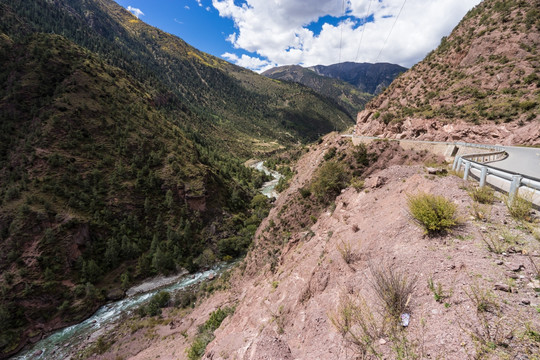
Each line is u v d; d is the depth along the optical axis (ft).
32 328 130.62
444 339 11.78
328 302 23.34
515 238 17.21
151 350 100.42
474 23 200.54
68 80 272.10
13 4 544.21
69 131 221.46
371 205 40.22
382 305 16.03
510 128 95.81
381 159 121.90
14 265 143.74
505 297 12.48
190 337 94.43
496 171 25.75
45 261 150.41
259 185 398.21
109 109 272.72
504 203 22.81
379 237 26.08
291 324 27.78
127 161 235.61
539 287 12.44
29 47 285.84
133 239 192.44
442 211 20.65
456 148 94.32
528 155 67.00
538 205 21.26
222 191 277.64
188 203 231.50
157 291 159.74
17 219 155.02
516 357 9.54
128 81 380.78
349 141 167.02
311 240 58.08
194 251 200.03
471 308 12.54
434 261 17.70
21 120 223.71
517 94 112.27
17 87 238.68
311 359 16.69
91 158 217.56
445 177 31.76
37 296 139.23
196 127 639.35
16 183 176.96
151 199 219.82
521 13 159.84
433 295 14.84
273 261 85.56
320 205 123.13
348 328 16.49
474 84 142.20
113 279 165.48
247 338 22.52
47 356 116.67
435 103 152.56
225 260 193.36
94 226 179.63
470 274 14.92
